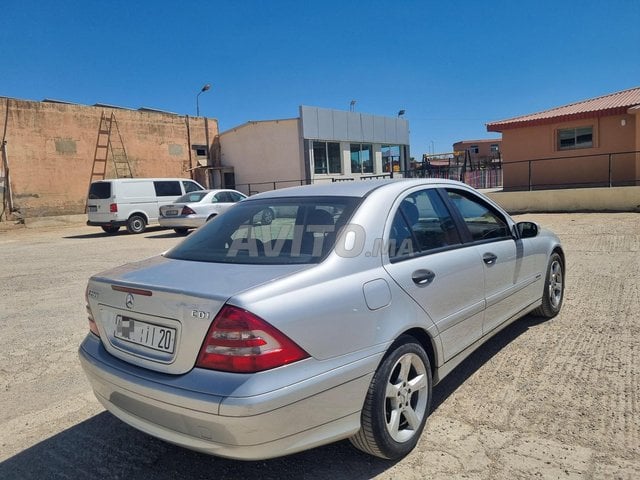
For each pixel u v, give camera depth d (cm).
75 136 2300
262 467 280
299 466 279
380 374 262
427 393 298
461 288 334
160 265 300
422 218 332
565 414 314
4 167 2092
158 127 2605
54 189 2238
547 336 454
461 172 2694
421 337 307
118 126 2447
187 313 233
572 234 1073
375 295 266
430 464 272
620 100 1831
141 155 2541
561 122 1847
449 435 299
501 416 317
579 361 394
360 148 2878
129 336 263
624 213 1366
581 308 532
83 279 866
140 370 249
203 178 2798
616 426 297
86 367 282
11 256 1242
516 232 428
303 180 2542
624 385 348
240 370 219
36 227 2156
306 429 230
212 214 1557
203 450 228
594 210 1452
